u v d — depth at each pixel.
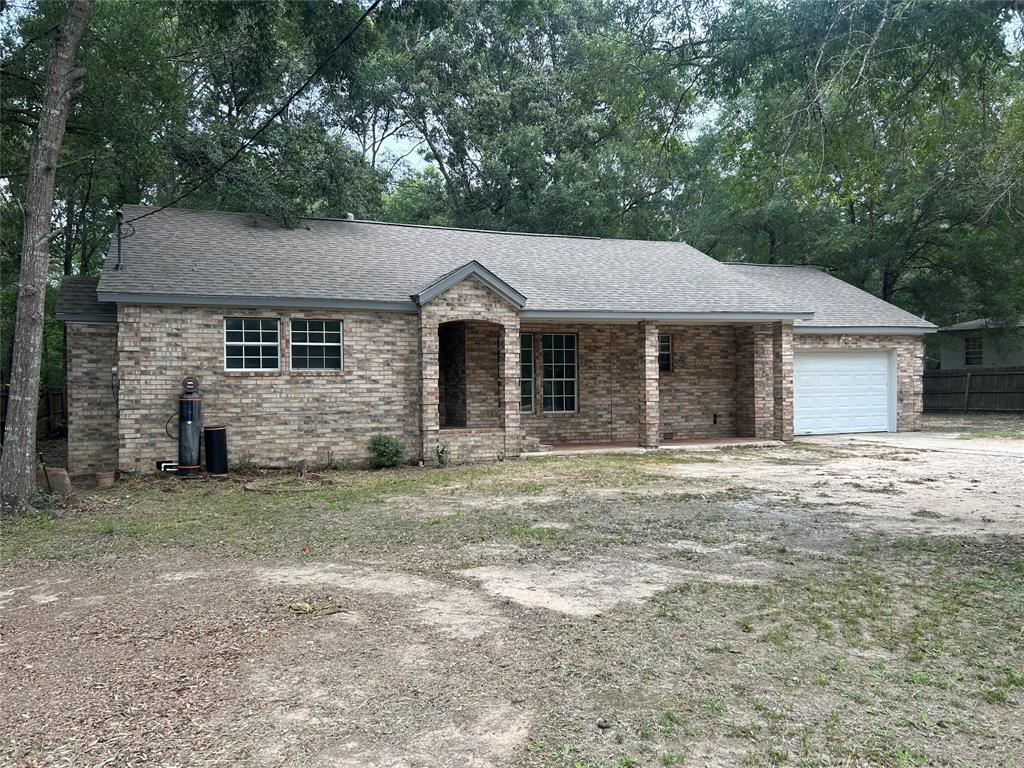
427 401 14.98
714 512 9.52
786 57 9.50
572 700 4.00
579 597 5.88
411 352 15.15
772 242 30.31
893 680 4.25
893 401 21.02
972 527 8.46
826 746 3.50
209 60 22.08
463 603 5.73
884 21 8.08
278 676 4.34
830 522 8.82
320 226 18.12
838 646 4.78
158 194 24.86
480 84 32.09
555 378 18.47
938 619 5.26
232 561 7.16
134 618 5.42
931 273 29.91
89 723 3.76
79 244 27.66
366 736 3.62
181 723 3.76
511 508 9.94
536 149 30.50
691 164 30.48
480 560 7.11
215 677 4.32
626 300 17.08
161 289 13.03
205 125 23.91
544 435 18.25
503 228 31.75
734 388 19.84
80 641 4.95
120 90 15.36
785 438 18.28
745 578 6.39
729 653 4.66
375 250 17.20
